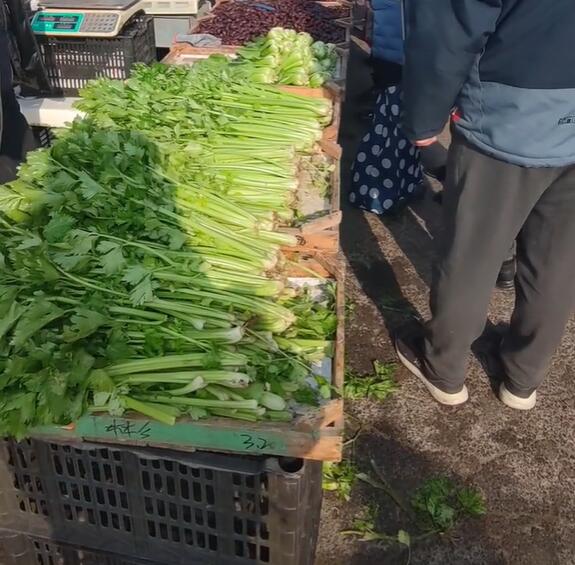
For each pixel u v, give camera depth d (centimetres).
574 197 264
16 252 202
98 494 217
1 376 180
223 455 191
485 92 244
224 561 210
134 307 209
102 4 397
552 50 226
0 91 318
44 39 396
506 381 335
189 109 314
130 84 318
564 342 382
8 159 347
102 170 240
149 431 189
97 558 225
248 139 315
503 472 303
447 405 337
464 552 269
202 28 512
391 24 439
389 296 418
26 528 222
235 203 272
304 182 318
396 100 460
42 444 200
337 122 362
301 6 559
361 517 281
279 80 382
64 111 388
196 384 191
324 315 239
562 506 289
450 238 283
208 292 221
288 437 186
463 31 220
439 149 517
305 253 274
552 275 286
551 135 244
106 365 195
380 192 493
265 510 201
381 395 340
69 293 206
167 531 213
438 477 299
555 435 323
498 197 264
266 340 214
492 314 402
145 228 231
